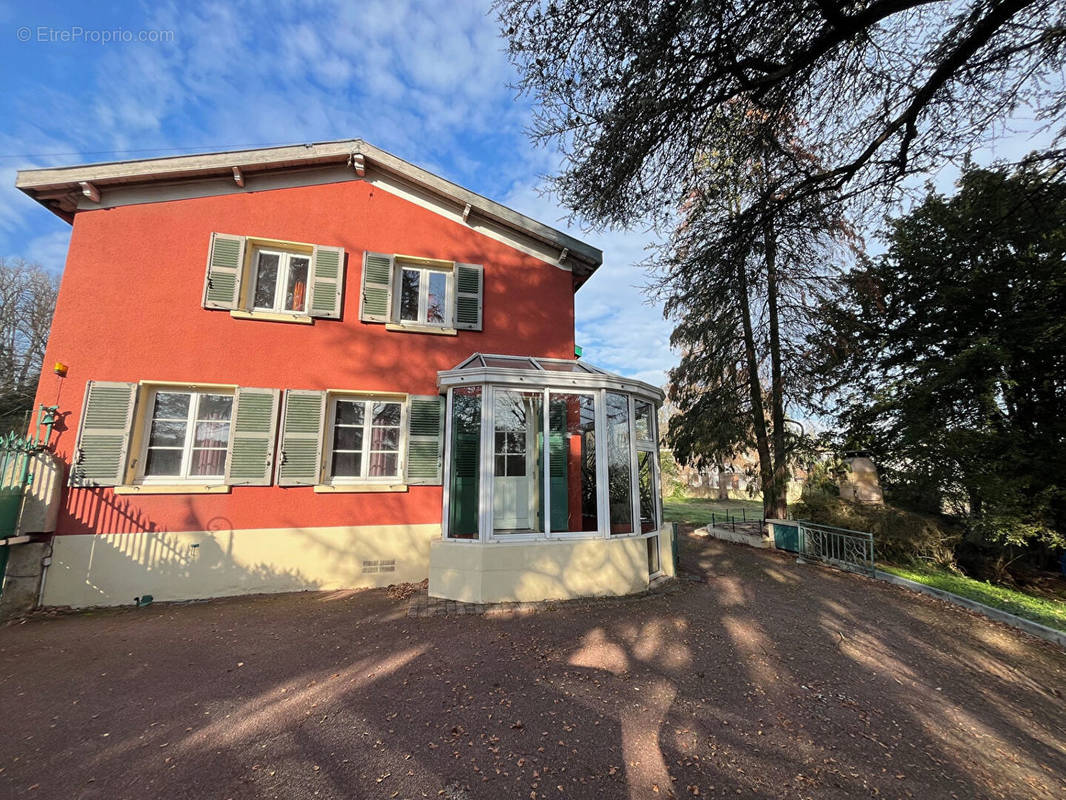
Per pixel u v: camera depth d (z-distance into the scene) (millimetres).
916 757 3291
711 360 14398
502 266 10086
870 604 7223
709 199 6887
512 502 6984
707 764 3064
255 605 7027
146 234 8070
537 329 10086
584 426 7398
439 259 9656
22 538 6695
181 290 8070
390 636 5398
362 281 8969
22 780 2834
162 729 3436
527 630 5512
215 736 3334
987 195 9086
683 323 14789
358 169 9227
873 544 9445
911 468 10883
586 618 5949
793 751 3262
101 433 7355
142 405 7695
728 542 13844
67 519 7121
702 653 4930
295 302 8883
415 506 8625
